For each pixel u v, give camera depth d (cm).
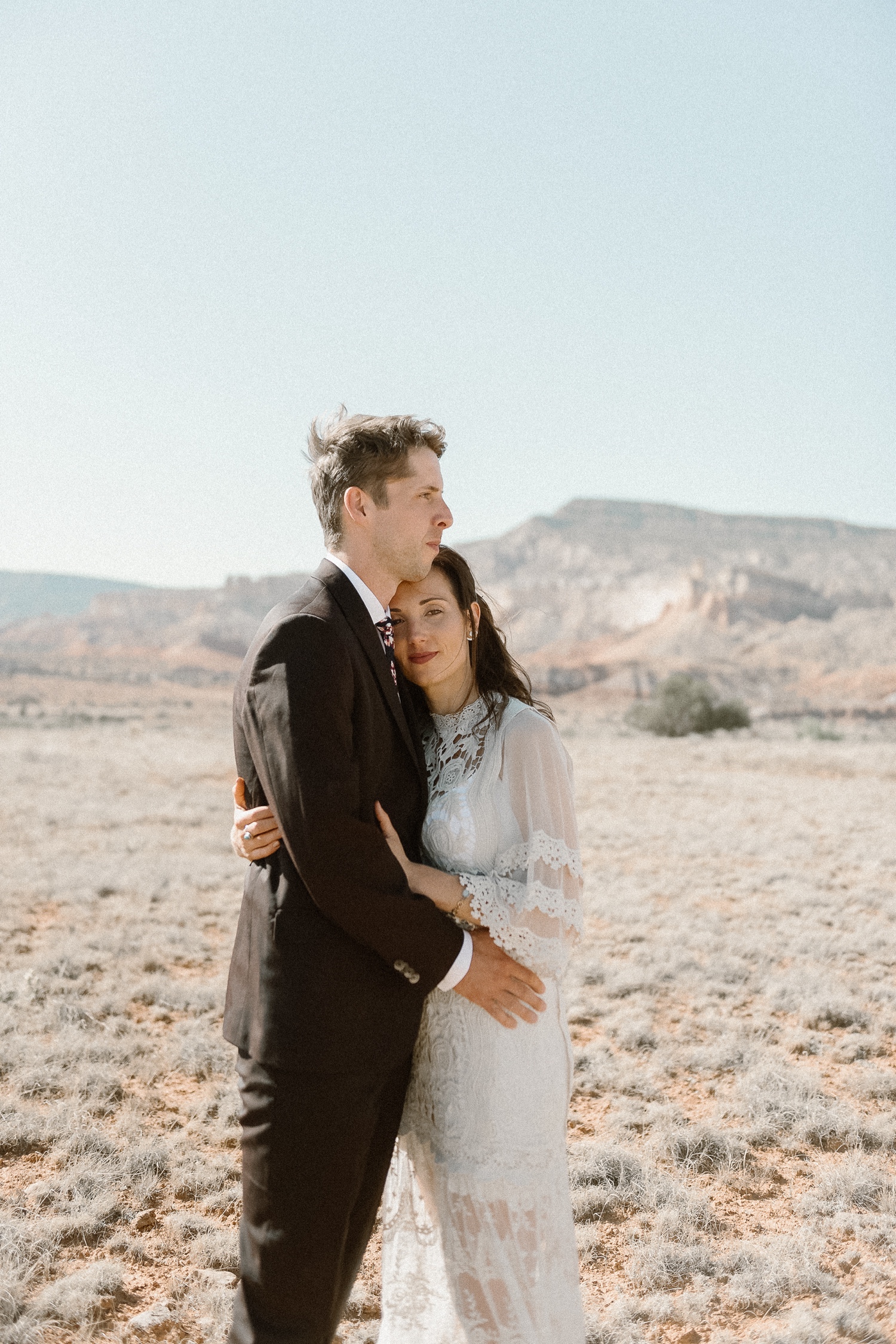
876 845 1216
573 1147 414
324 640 204
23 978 625
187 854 1126
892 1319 301
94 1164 384
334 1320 218
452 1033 236
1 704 9894
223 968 684
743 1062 513
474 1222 228
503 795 239
